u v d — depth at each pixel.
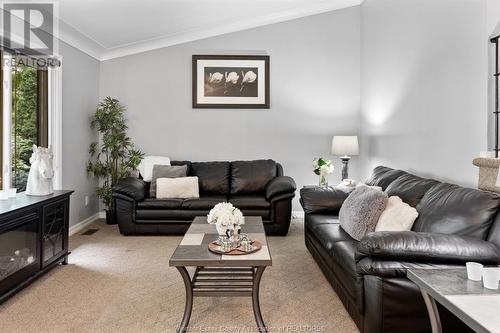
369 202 2.62
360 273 1.89
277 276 3.00
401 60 3.86
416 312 1.79
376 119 4.68
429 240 1.80
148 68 5.32
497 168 2.08
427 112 3.27
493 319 1.07
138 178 4.77
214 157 5.39
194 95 5.33
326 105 5.40
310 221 3.43
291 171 5.42
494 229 1.87
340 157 5.40
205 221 3.08
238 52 5.36
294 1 4.88
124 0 3.71
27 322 2.20
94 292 2.65
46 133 4.06
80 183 4.72
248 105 5.36
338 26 5.39
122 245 3.91
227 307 2.42
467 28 2.65
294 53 5.37
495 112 2.31
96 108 5.20
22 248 2.62
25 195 3.08
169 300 2.53
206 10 4.54
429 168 3.24
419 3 3.42
